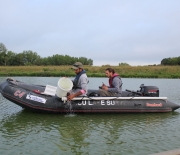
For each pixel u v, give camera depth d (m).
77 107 6.55
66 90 6.11
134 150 4.16
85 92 6.60
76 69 6.69
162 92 12.71
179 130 5.41
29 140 4.54
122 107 6.80
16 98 6.42
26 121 5.87
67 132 5.08
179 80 24.73
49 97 6.54
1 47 83.38
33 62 88.38
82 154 3.94
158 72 34.28
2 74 30.56
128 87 15.55
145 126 5.69
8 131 5.07
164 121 6.18
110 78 7.17
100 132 5.14
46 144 4.36
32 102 6.42
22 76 29.58
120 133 5.10
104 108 6.68
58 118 6.21
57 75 30.58
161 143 4.54
